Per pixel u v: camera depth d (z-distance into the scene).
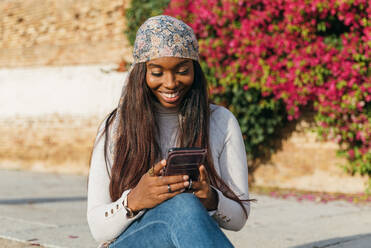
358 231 4.62
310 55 6.65
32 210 5.84
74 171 10.12
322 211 5.72
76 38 10.09
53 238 4.25
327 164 7.24
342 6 6.28
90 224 2.14
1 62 11.05
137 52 2.15
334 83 6.57
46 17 10.48
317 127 7.25
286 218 5.27
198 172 2.04
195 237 1.84
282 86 6.85
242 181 2.27
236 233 4.50
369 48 6.29
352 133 6.75
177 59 2.08
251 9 7.04
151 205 2.02
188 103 2.25
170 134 2.29
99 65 9.79
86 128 9.95
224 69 7.30
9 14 10.98
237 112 7.54
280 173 7.64
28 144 10.76
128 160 2.21
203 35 7.36
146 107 2.21
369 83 6.37
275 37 6.83
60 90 10.30
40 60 10.58
